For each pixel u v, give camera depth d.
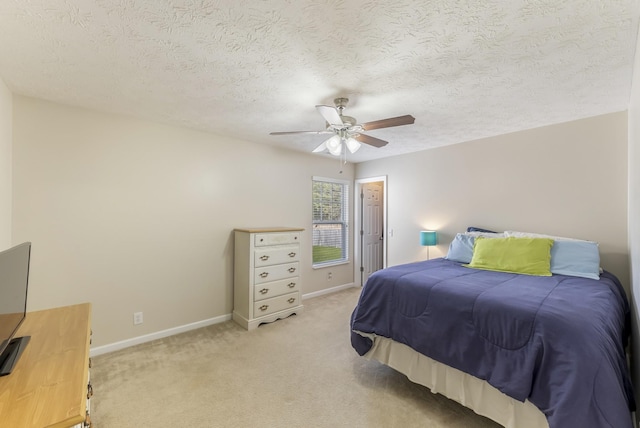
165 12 1.37
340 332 3.18
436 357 1.86
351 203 5.20
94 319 2.65
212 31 1.52
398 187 4.59
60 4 1.30
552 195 3.09
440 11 1.37
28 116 2.34
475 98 2.40
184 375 2.31
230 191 3.59
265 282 3.43
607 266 2.74
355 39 1.59
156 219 3.01
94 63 1.84
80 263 2.58
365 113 2.74
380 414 1.87
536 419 1.48
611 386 1.24
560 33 1.54
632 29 1.50
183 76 2.02
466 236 3.32
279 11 1.36
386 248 4.73
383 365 2.48
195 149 3.29
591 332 1.37
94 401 1.98
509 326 1.59
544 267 2.53
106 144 2.71
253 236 3.33
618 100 2.44
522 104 2.53
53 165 2.45
